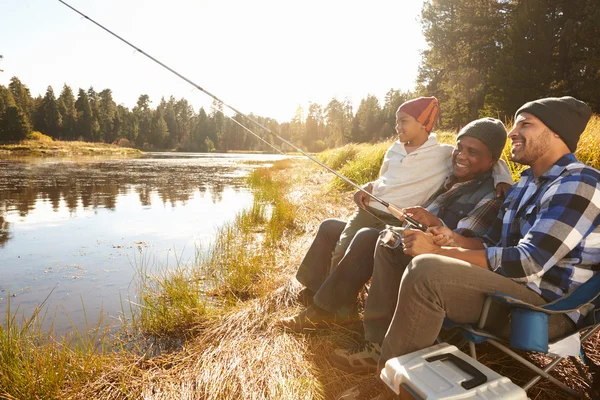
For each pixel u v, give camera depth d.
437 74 29.94
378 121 76.81
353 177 8.30
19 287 3.59
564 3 18.28
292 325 2.49
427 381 1.38
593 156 3.97
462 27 24.20
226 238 5.29
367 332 2.06
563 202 1.48
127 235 5.63
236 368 2.13
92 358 2.22
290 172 16.61
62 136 77.69
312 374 2.06
